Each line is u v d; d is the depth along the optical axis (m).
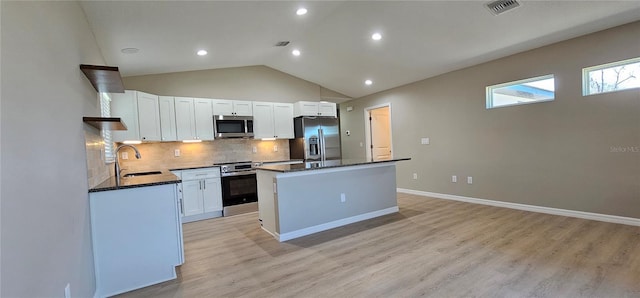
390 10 3.47
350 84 6.19
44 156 1.33
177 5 2.60
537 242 2.94
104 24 2.66
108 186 2.26
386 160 4.17
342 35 4.20
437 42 4.05
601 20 3.21
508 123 4.34
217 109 5.10
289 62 5.44
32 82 1.25
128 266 2.29
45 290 1.25
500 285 2.16
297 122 5.92
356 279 2.35
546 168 3.95
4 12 1.03
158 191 2.40
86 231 2.01
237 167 4.95
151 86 4.73
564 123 3.76
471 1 3.12
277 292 2.20
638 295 1.95
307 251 3.01
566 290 2.05
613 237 2.96
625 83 3.31
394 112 6.21
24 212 1.10
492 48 4.09
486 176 4.64
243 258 2.88
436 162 5.39
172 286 2.35
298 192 3.53
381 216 4.25
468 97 4.86
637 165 3.23
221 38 3.72
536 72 4.00
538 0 2.95
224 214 4.78
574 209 3.72
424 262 2.60
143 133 4.27
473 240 3.08
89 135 2.29
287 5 3.17
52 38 1.55
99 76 2.31
